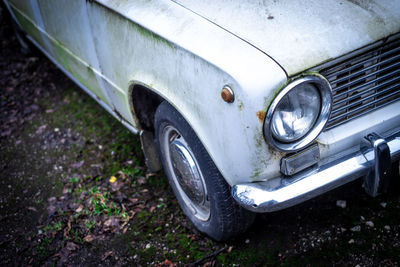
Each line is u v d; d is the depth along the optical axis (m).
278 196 1.77
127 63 2.39
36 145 3.66
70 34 2.94
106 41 2.50
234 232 2.34
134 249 2.57
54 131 3.80
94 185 3.13
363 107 1.97
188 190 2.44
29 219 2.92
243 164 1.83
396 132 1.99
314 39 1.75
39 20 3.42
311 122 1.77
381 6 1.92
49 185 3.21
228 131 1.79
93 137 3.65
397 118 2.01
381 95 2.03
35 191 3.17
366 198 2.61
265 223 2.58
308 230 2.47
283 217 2.59
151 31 2.04
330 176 1.82
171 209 2.83
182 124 2.16
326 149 1.87
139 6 2.19
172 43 1.93
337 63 1.76
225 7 1.97
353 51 1.77
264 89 1.62
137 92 2.53
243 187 1.86
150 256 2.51
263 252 2.39
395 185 2.65
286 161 1.79
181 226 2.69
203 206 2.47
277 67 1.64
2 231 2.85
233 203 2.17
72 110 4.05
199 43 1.82
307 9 1.89
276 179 1.84
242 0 1.98
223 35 1.80
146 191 3.00
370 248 2.29
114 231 2.71
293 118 1.73
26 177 3.32
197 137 2.09
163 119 2.35
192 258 2.45
